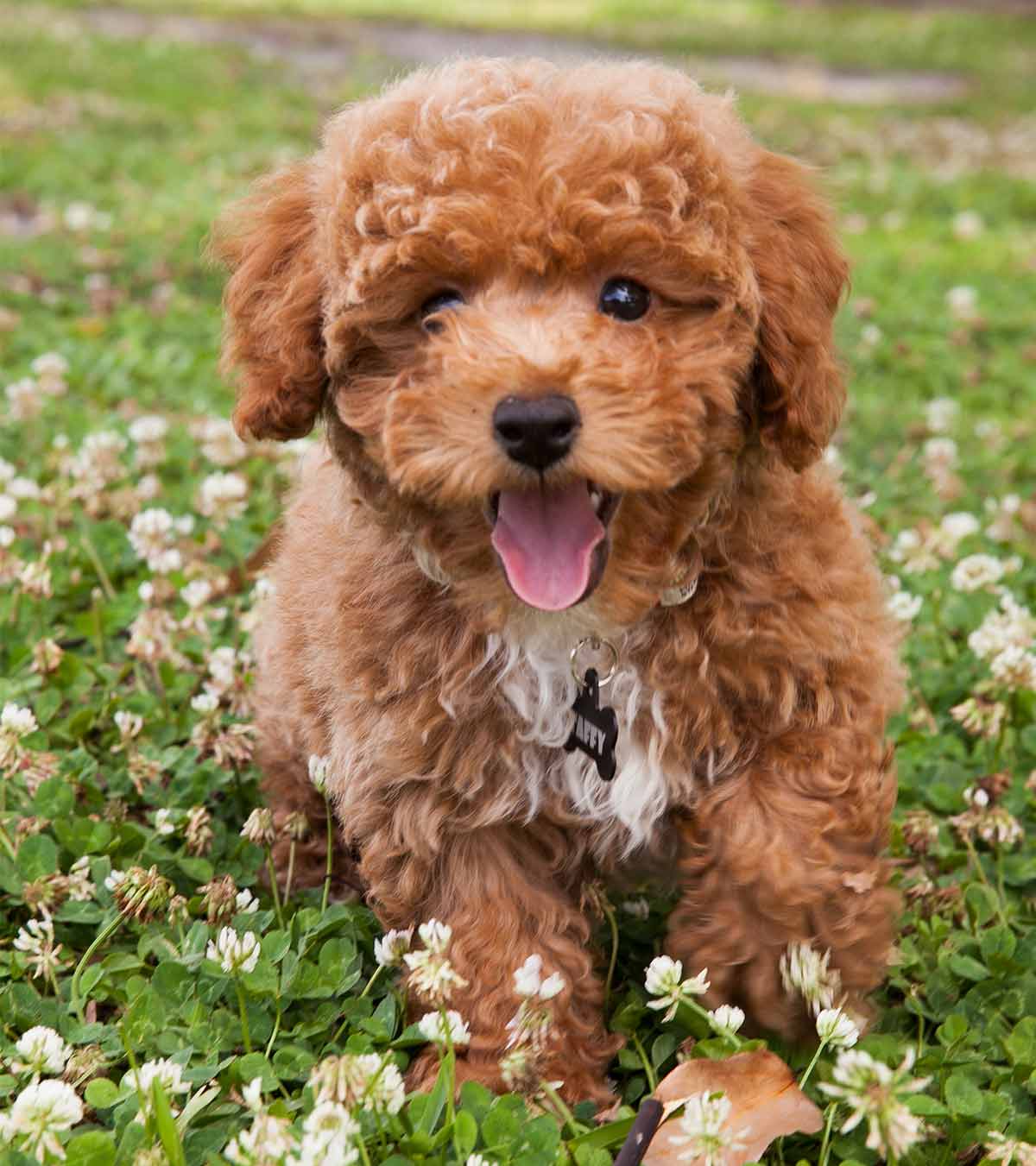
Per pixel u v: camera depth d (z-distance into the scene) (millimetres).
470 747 713
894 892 718
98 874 769
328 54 4039
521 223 677
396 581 717
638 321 695
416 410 683
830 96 3658
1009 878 804
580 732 710
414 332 708
